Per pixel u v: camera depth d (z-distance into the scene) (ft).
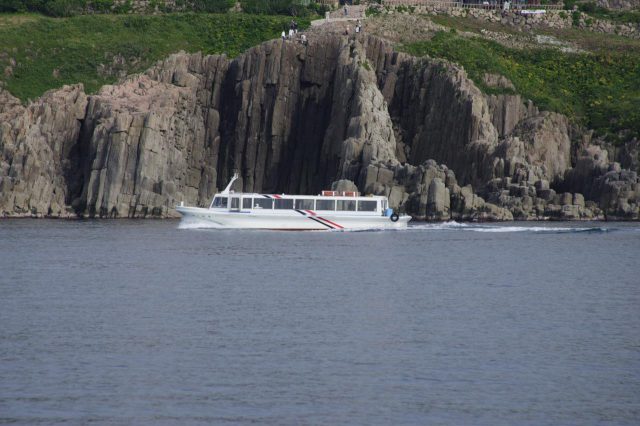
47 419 636.48
